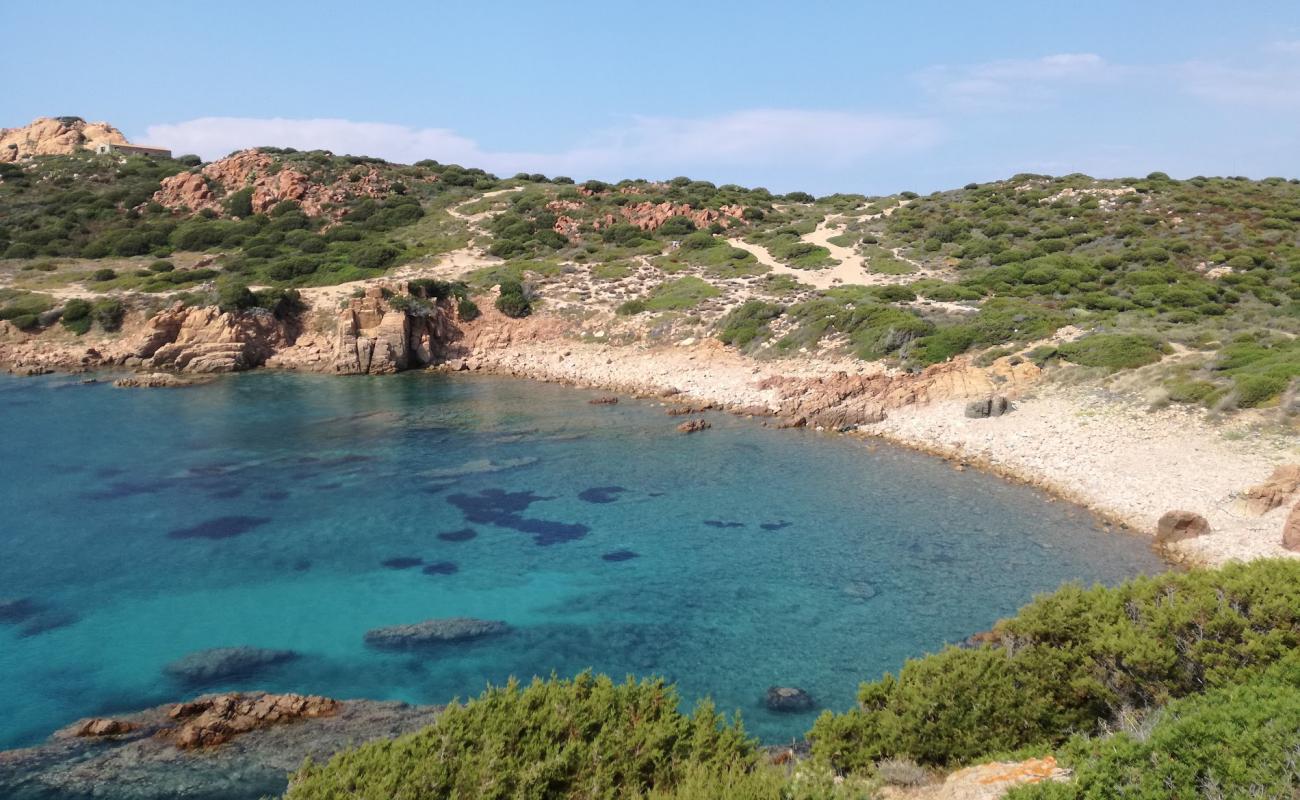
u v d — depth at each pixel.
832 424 49.38
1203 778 9.84
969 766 12.66
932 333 56.84
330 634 23.34
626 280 82.81
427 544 30.53
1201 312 58.75
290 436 47.00
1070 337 52.75
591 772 10.84
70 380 62.97
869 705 14.72
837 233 99.50
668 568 28.47
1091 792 9.76
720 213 107.81
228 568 27.98
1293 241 76.00
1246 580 14.31
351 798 9.77
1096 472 37.09
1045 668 14.13
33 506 34.00
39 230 98.06
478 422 51.19
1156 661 13.21
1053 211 93.38
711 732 11.82
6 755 16.80
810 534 31.73
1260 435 36.19
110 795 15.44
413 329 72.19
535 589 26.69
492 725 11.35
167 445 44.31
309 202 107.56
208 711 18.39
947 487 37.59
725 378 60.62
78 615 24.25
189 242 97.06
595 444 45.84
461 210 110.31
